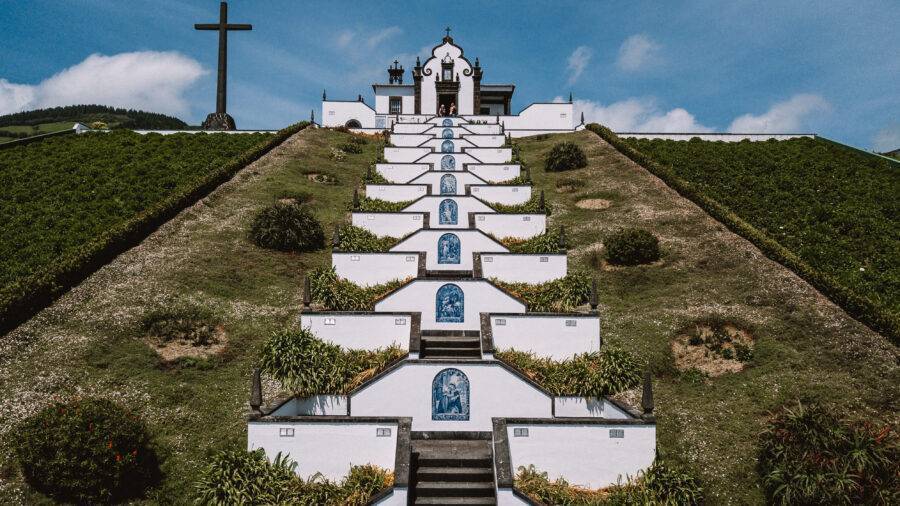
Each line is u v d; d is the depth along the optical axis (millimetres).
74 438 14773
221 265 27078
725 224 31609
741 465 17031
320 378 17078
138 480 15688
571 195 38156
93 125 59156
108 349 20734
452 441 16703
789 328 22688
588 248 30422
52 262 25531
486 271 23406
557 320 19453
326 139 50344
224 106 55594
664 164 44406
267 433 15125
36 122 146250
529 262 23438
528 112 61125
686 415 19016
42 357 20078
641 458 15289
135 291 24188
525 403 17016
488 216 28047
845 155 49094
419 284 20812
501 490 13789
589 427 15250
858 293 24297
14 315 21375
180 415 18094
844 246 30281
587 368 17891
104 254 26062
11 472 15562
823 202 37344
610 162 44156
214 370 20297
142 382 19344
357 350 18891
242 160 39906
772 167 45312
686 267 27891
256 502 14109
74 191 35781
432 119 59844
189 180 37531
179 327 22234
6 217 31547
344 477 14945
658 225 32562
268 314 23734
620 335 22938
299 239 29484
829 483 14844
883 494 14539
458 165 41250
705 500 16062
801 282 25375
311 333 18984
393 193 33844
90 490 14867
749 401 19500
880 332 21812
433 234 24688
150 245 28109
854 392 19422
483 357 18234
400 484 13656
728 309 24125
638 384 18406
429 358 18516
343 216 33562
